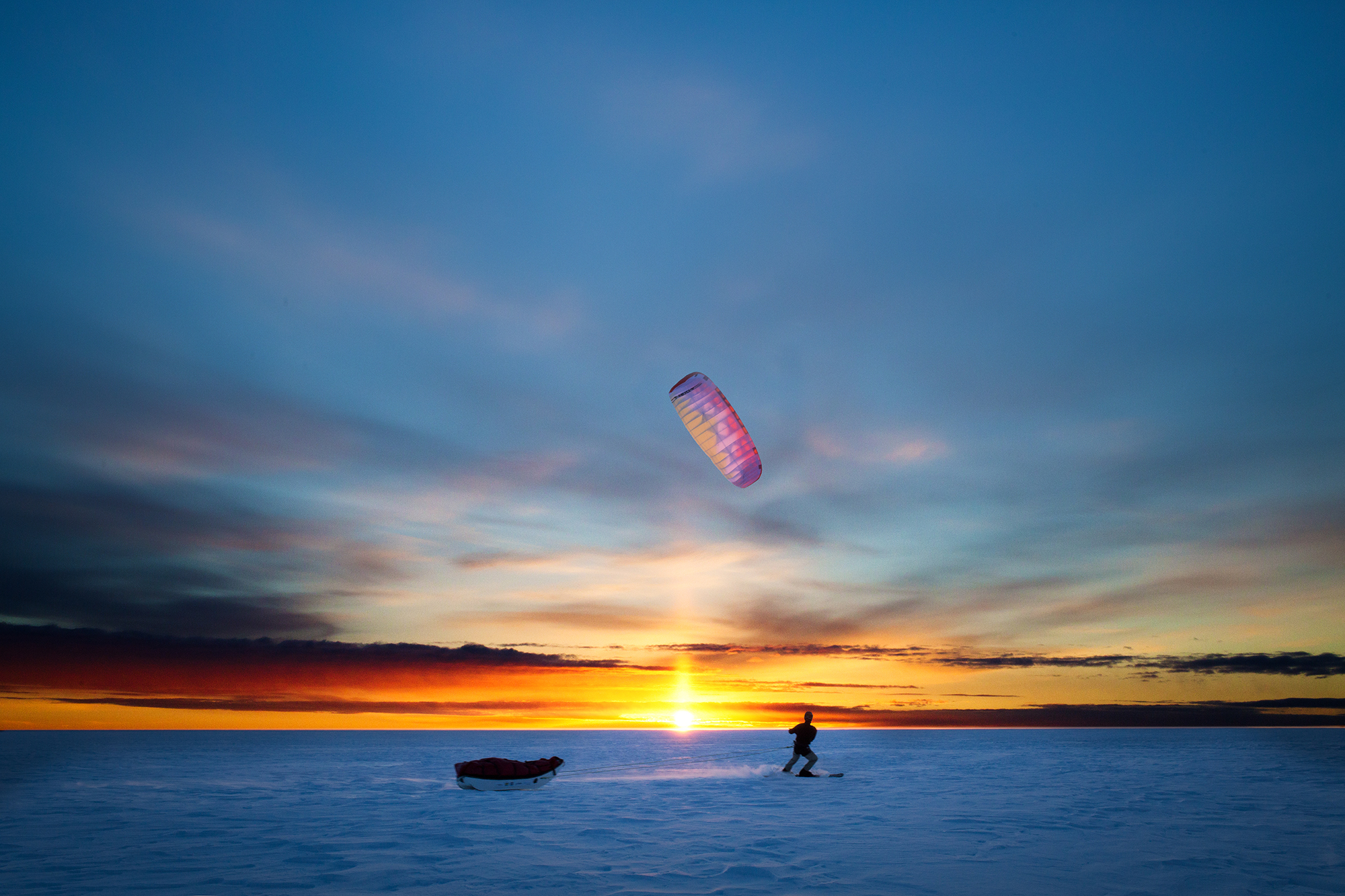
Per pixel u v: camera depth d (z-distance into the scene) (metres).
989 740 56.69
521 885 6.90
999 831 10.38
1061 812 12.69
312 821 11.49
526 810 12.94
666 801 14.39
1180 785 18.09
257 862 8.09
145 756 35.06
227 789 17.27
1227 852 8.84
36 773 22.97
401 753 37.59
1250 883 7.11
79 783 19.20
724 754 36.16
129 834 10.25
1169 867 7.88
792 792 16.19
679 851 8.75
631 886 6.87
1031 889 6.83
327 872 7.51
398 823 11.29
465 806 13.59
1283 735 64.50
